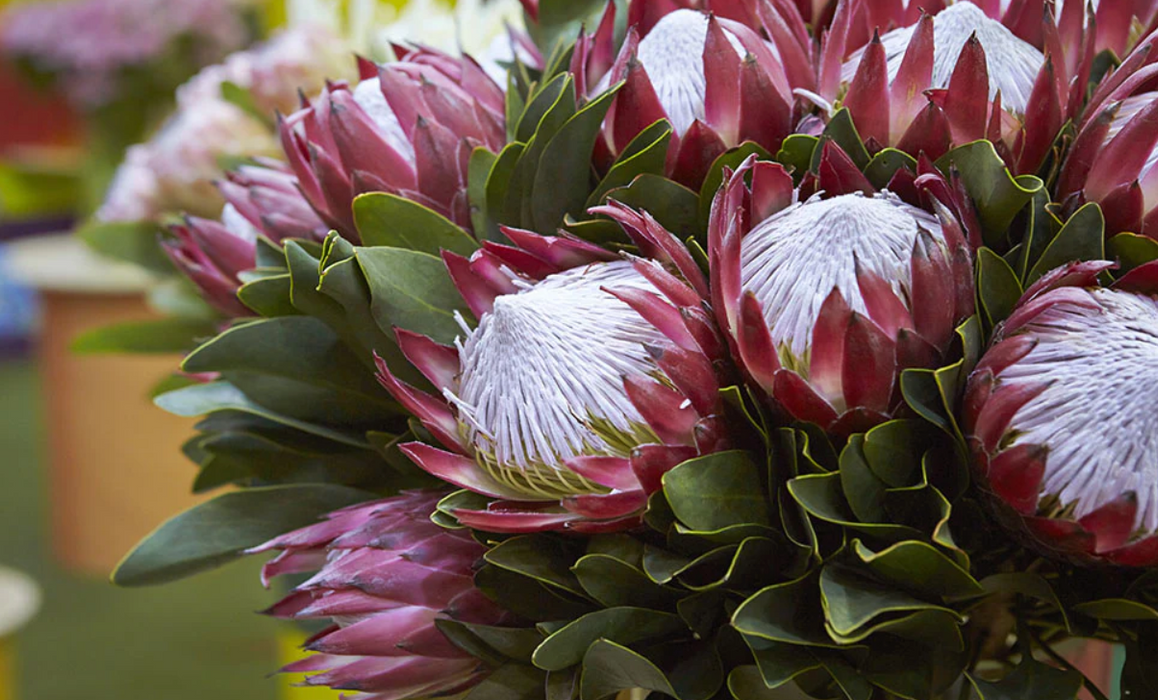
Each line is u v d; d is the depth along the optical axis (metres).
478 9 1.40
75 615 3.28
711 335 0.89
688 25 0.97
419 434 0.95
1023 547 0.90
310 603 0.96
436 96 0.99
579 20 1.08
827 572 0.88
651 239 0.90
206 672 2.92
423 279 0.95
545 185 0.96
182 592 3.42
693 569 0.90
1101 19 0.98
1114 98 0.91
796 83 0.96
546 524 0.89
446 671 0.95
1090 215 0.89
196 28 2.70
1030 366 0.86
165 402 1.04
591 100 0.95
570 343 0.89
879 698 0.91
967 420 0.87
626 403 0.89
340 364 0.99
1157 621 0.90
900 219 0.88
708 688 0.90
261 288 0.99
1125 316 0.86
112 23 2.69
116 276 2.45
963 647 0.90
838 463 0.88
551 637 0.88
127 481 2.62
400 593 0.92
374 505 0.96
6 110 6.13
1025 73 0.94
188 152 1.32
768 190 0.91
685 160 0.94
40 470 4.57
